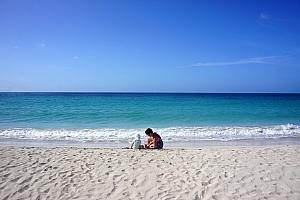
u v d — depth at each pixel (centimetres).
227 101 5734
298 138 1641
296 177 771
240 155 1025
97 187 714
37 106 3912
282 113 3053
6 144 1432
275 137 1667
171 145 1414
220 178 771
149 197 660
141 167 874
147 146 1239
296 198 643
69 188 707
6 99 6112
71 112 3036
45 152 1068
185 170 843
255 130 1884
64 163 910
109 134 1727
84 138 1608
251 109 3572
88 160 952
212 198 650
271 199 638
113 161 941
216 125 2162
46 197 659
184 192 684
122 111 3197
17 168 850
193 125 2166
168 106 4075
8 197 655
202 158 984
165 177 784
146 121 2402
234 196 658
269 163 907
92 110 3306
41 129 1895
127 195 671
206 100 6122
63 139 1578
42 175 792
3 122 2275
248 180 753
